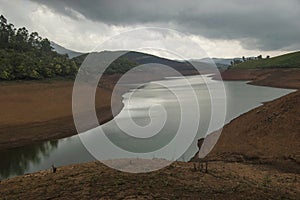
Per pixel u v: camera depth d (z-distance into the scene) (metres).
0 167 17.72
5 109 31.75
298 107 19.52
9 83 45.56
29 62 54.62
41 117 29.77
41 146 21.97
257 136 18.42
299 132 17.27
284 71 82.12
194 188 8.16
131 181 8.66
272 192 8.62
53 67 55.97
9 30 83.19
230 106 35.44
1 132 24.88
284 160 15.06
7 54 58.88
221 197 7.52
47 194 8.03
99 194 7.60
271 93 52.62
